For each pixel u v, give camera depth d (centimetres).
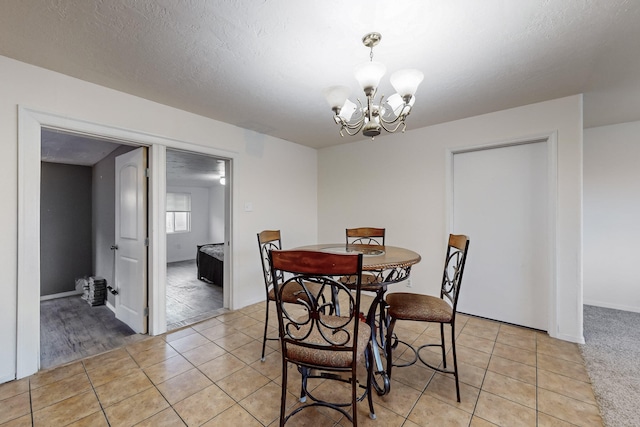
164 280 268
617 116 304
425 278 335
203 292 417
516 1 135
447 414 158
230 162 329
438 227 326
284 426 146
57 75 204
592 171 345
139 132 247
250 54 182
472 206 310
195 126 288
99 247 406
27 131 192
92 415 158
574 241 246
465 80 217
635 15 144
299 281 138
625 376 193
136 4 137
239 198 333
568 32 159
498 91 237
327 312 322
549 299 259
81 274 434
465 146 304
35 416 156
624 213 329
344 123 184
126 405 166
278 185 383
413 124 325
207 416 157
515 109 274
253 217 349
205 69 201
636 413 158
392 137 364
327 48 175
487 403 167
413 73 152
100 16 146
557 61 190
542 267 270
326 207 437
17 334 190
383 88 232
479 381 189
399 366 195
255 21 150
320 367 135
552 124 255
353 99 254
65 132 216
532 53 180
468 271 312
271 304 346
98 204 412
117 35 162
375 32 159
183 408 164
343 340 145
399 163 358
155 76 210
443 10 141
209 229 794
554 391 178
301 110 279
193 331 270
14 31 157
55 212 414
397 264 173
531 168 276
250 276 346
